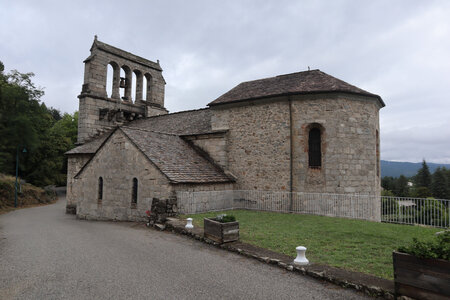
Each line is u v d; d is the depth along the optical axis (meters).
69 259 7.40
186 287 5.56
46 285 5.66
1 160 9.98
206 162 17.34
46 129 34.41
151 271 6.46
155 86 31.39
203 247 8.52
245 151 17.06
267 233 9.53
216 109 18.52
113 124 28.12
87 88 26.77
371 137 15.52
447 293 4.30
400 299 4.75
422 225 12.05
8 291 5.38
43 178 38.41
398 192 65.50
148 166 14.09
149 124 25.97
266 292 5.33
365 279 5.52
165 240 9.45
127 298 5.07
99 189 17.02
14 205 28.81
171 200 12.56
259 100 16.61
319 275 5.89
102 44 27.78
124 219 15.07
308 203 14.82
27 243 9.42
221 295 5.21
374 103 15.86
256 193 16.25
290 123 15.61
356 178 14.95
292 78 18.16
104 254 7.84
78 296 5.15
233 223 8.62
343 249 7.60
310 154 15.46
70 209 23.56
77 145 26.38
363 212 14.99
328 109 14.88
